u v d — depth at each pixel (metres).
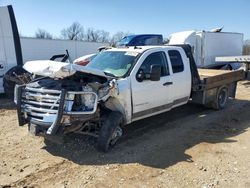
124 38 17.34
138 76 6.36
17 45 11.16
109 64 6.73
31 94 5.63
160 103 7.00
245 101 11.16
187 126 7.71
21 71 10.09
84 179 4.80
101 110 6.01
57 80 5.89
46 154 5.75
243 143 6.49
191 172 5.10
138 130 7.28
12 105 10.12
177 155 5.80
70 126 5.46
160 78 6.90
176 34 18.56
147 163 5.42
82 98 5.46
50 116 5.40
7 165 5.25
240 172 5.12
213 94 9.12
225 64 18.69
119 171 5.09
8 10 10.85
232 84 10.36
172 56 7.45
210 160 5.59
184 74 7.70
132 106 6.27
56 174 4.96
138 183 4.70
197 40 18.11
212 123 8.03
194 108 9.65
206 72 10.68
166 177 4.91
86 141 6.40
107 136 5.77
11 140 6.48
